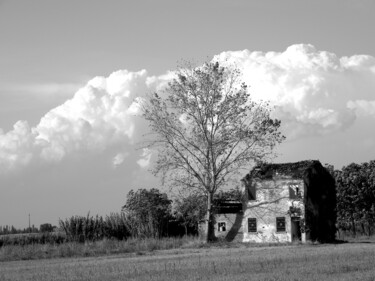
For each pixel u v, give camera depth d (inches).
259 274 1224.2
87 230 3083.2
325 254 1699.1
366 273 1219.2
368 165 3814.0
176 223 3442.4
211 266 1422.2
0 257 2251.5
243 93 2987.2
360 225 3828.7
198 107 2989.7
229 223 2977.4
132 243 2618.1
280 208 2861.7
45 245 2498.8
